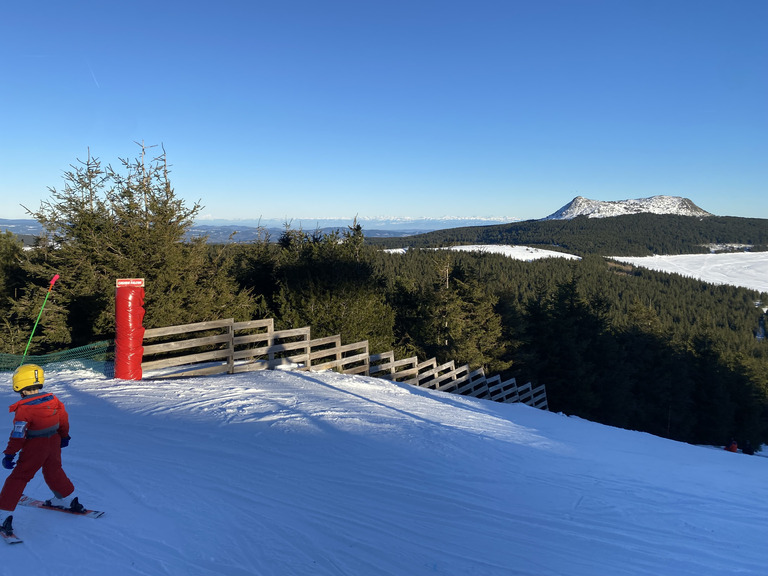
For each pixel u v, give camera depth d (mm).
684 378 43375
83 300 15508
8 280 17250
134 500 4684
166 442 6645
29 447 3920
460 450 8227
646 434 14789
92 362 11836
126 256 15852
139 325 10516
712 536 5512
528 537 5023
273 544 4184
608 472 8125
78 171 16109
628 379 38312
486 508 5734
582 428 13289
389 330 22469
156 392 9461
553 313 35625
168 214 16625
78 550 3689
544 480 7176
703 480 8273
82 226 15719
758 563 4852
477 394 19203
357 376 14000
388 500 5586
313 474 6133
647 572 4484
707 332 54938
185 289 16234
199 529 4266
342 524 4777
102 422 7277
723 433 45344
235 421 8070
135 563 3600
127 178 16531
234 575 3615
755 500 7191
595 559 4668
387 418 9727
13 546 3652
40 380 4023
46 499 4480
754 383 51375
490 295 32875
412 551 4402
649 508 6336
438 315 31219
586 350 36750
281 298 20266
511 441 9539
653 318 49375
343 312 19984
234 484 5426
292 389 11000
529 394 22406
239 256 24812
